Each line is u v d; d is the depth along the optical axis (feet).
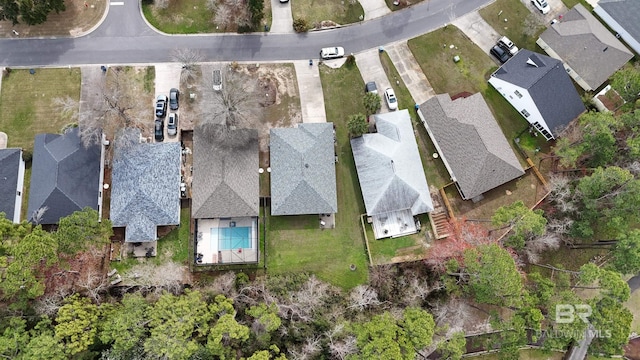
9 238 174.19
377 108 203.92
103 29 214.69
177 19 216.74
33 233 168.55
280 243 199.82
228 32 216.95
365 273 199.62
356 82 215.51
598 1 221.87
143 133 204.03
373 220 202.08
